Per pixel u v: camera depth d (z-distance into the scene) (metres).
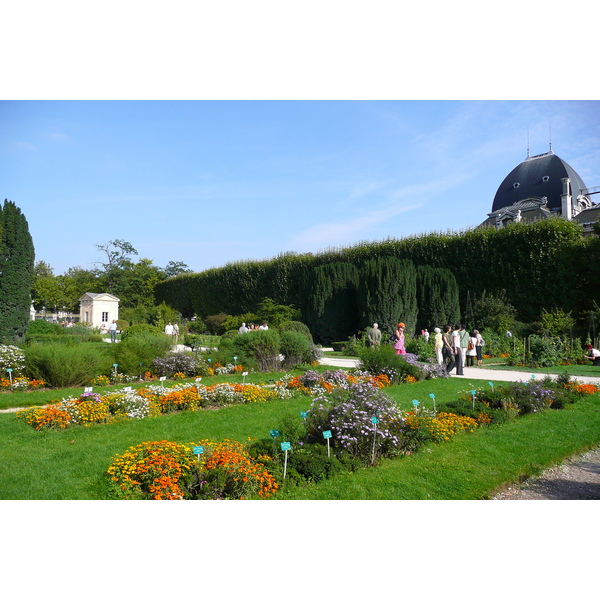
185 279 48.94
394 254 32.19
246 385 11.06
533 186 67.19
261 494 5.20
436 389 11.99
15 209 17.77
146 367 13.98
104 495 5.12
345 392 7.29
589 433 8.09
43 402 10.09
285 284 37.38
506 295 28.00
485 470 6.16
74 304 75.12
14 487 5.32
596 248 25.31
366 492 5.37
